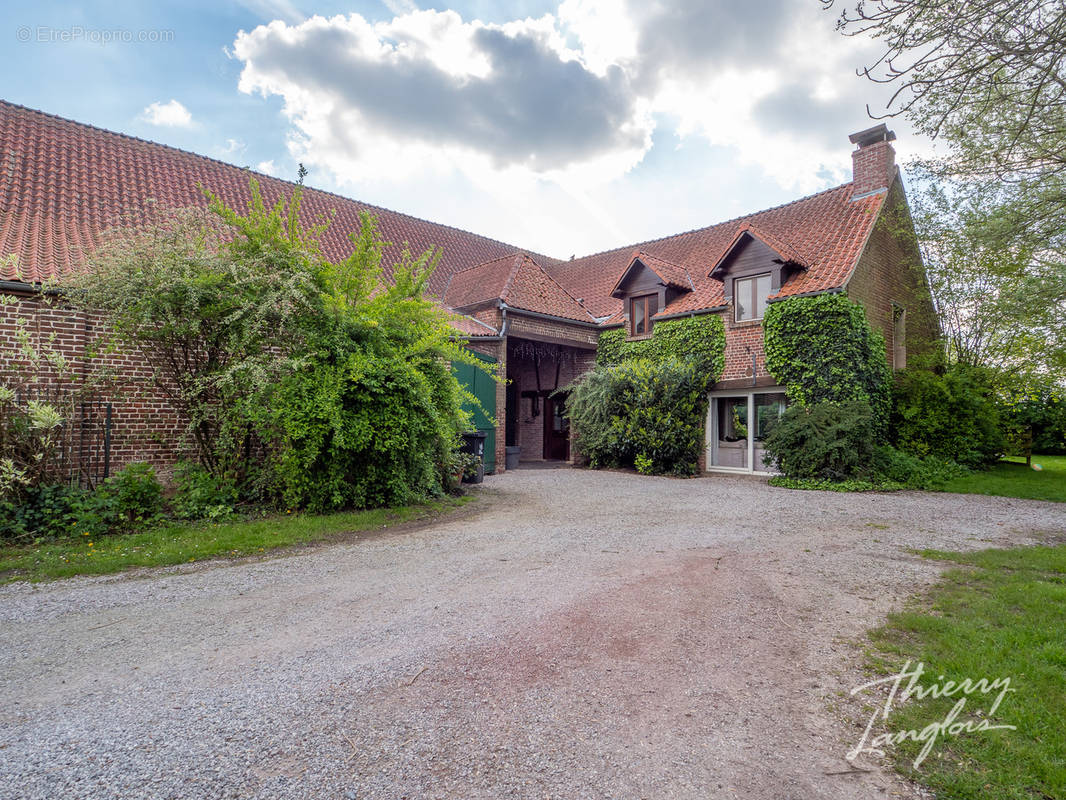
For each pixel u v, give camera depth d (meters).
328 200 17.89
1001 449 13.71
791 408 12.43
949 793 2.26
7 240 9.15
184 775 2.31
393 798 2.18
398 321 9.21
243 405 7.74
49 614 4.26
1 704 2.91
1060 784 2.26
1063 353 12.88
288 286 7.70
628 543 6.55
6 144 11.88
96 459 8.30
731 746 2.58
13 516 6.84
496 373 14.43
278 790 2.22
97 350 8.49
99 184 12.43
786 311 12.98
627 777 2.34
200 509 7.68
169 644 3.69
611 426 14.80
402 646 3.64
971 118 5.38
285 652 3.55
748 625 4.04
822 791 2.27
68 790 2.21
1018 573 5.29
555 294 17.00
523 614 4.21
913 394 13.39
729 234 17.88
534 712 2.85
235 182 15.59
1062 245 9.25
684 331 15.20
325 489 8.09
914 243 15.27
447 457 9.98
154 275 7.41
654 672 3.30
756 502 9.62
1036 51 4.18
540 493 10.74
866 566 5.58
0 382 7.59
